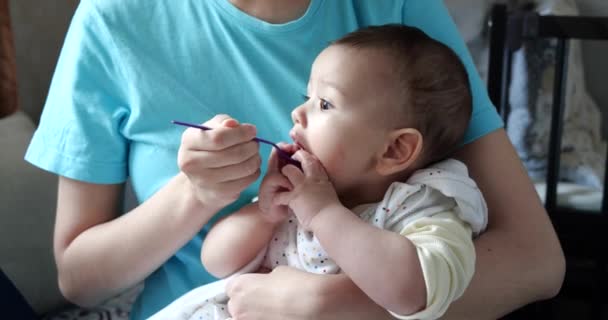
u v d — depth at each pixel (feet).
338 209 2.86
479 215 3.08
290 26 3.38
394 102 3.04
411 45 3.10
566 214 5.79
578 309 5.73
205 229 3.50
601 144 6.65
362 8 3.58
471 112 3.33
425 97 3.06
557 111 5.56
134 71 3.39
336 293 2.85
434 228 2.80
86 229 3.49
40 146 3.49
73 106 3.42
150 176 3.46
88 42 3.42
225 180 2.93
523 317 5.70
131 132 3.44
